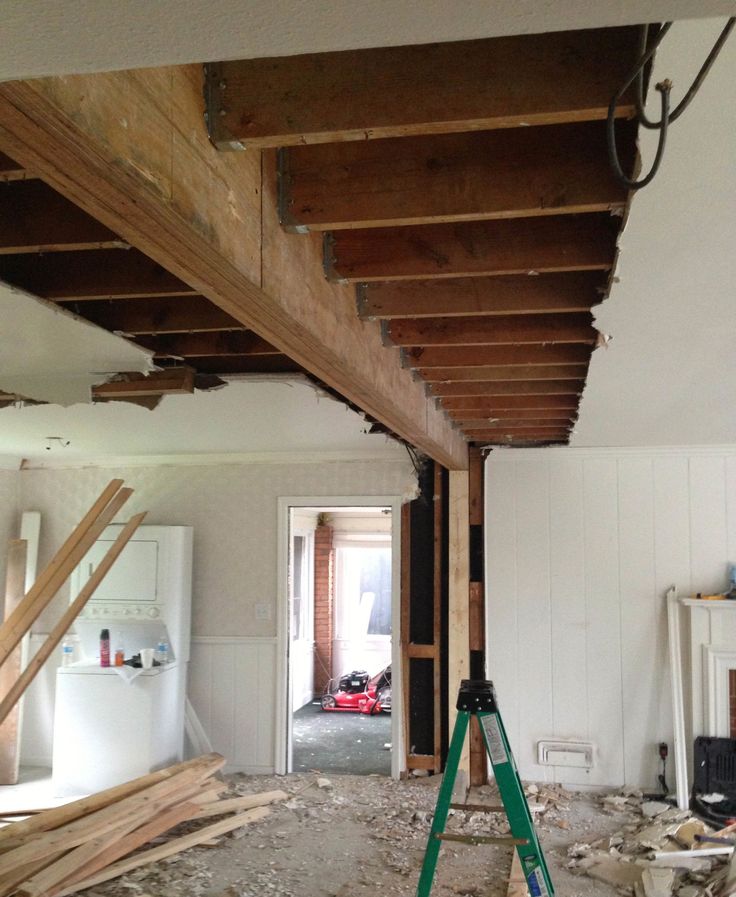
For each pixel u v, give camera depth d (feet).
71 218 6.06
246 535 21.09
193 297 8.50
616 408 13.85
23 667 21.24
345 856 14.65
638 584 18.67
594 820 16.42
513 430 17.11
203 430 17.12
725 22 3.61
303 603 30.86
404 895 13.03
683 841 14.73
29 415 15.12
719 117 4.42
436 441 13.92
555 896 12.76
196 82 4.39
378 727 25.94
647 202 5.50
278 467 21.08
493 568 19.31
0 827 15.33
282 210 5.81
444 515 19.81
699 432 16.71
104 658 19.17
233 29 2.61
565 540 19.08
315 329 6.73
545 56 4.33
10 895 12.13
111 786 18.45
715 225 5.90
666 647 18.39
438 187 5.64
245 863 14.32
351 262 7.07
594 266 6.72
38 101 3.06
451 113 4.36
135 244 4.57
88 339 8.52
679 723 17.61
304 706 29.71
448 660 19.27
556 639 18.90
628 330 8.79
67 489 22.13
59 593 21.45
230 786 19.13
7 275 7.43
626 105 4.25
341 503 20.59
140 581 19.93
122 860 14.19
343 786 18.98
